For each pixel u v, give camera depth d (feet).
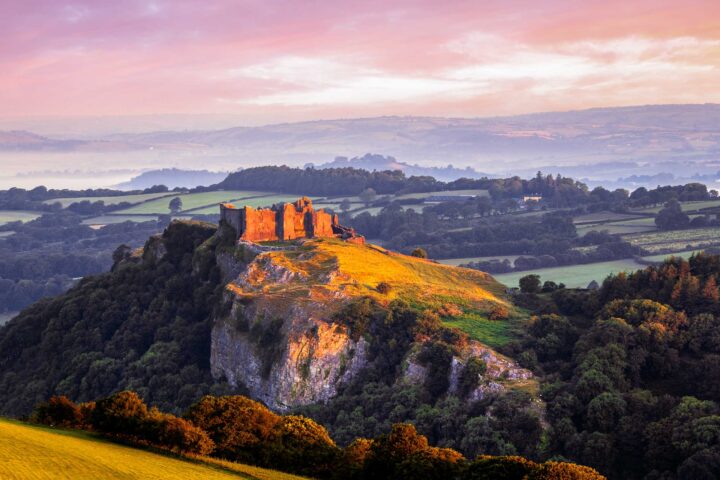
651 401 385.50
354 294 510.99
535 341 467.93
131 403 302.45
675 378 425.69
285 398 464.24
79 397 529.45
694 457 326.03
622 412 376.27
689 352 449.89
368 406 434.30
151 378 518.37
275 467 297.12
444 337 466.29
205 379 520.83
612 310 490.90
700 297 499.10
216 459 280.51
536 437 370.94
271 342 488.02
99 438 284.82
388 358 471.21
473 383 421.59
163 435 283.79
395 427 301.22
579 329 489.67
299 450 300.61
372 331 488.02
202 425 305.73
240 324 510.99
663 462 345.31
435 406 418.51
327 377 470.80
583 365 414.82
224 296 538.88
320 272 538.88
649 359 433.07
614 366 415.23
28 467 209.87
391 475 285.02
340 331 480.64
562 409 383.04
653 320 463.83
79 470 217.97
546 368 443.32
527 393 402.52
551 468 257.34
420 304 517.55
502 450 363.15
